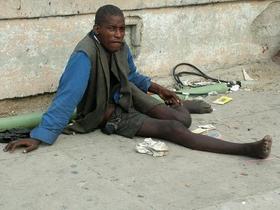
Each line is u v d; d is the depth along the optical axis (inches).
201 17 197.6
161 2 186.9
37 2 164.2
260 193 128.0
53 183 129.4
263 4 211.2
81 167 136.4
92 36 148.9
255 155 141.7
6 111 167.5
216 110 173.5
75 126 153.3
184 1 191.2
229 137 154.6
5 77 164.7
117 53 150.7
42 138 143.9
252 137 155.1
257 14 210.7
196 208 121.5
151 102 157.2
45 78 170.9
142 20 185.3
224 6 202.2
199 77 199.3
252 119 167.0
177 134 147.6
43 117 145.9
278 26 217.3
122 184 129.6
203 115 169.2
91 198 124.1
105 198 124.2
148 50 189.5
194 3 193.6
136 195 125.6
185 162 139.9
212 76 203.0
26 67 167.2
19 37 164.1
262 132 158.6
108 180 131.0
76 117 157.8
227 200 124.8
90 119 151.9
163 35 191.0
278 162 141.3
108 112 153.9
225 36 205.3
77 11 171.0
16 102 168.7
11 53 164.1
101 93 149.3
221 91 190.2
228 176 134.3
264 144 139.2
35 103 171.8
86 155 141.9
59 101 144.4
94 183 129.7
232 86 195.0
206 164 139.3
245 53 211.9
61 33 170.2
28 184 128.8
